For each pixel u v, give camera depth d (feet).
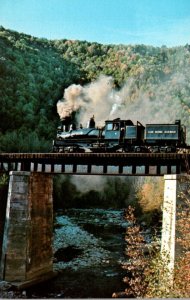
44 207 98.22
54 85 467.52
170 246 65.82
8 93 357.20
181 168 79.92
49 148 280.72
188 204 64.49
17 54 459.73
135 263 53.11
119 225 183.52
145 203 183.01
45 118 356.38
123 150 98.27
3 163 101.09
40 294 84.53
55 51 628.28
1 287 84.64
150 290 48.62
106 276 98.94
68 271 103.71
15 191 91.56
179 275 48.55
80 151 107.45
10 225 90.17
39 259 94.12
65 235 152.97
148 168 83.92
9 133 273.13
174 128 92.53
